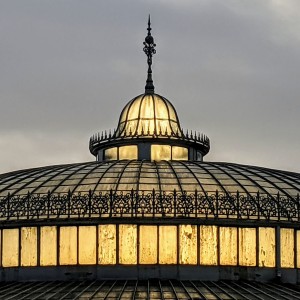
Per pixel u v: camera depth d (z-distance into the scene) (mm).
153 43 90375
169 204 72375
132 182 75125
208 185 75375
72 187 75312
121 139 85062
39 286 69625
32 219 72750
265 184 77125
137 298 63500
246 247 72375
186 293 65688
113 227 71812
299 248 73375
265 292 66938
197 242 71812
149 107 86500
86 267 71750
